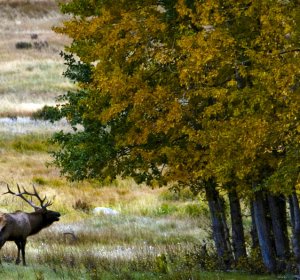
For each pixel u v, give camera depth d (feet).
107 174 192.03
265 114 124.77
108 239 306.55
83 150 189.98
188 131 141.59
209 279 162.61
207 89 136.15
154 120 147.33
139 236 317.63
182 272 167.53
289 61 119.44
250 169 140.15
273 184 132.05
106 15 147.95
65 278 161.58
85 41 160.45
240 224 201.26
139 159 187.52
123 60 149.28
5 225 185.78
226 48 130.93
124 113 180.04
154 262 195.21
